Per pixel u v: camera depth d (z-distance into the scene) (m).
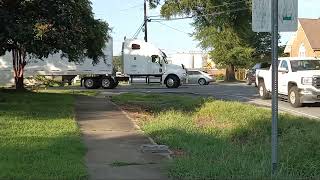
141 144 11.34
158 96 27.84
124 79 44.72
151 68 44.44
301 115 17.62
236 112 17.30
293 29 7.52
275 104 7.69
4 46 18.73
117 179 7.98
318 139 9.82
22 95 25.17
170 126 13.84
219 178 7.84
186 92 33.50
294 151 9.05
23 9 17.66
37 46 17.91
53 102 21.23
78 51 23.02
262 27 7.61
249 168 8.14
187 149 10.66
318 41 59.03
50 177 7.79
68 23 18.48
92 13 25.34
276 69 7.60
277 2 7.49
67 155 9.48
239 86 42.88
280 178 7.54
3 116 15.30
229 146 10.80
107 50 42.19
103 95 29.33
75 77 47.31
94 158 9.63
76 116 16.75
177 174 8.20
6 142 10.68
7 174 7.84
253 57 70.31
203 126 14.68
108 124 14.81
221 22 63.81
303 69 21.83
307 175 8.04
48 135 11.87
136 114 18.08
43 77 43.25
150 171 8.56
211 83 52.62
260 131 13.00
